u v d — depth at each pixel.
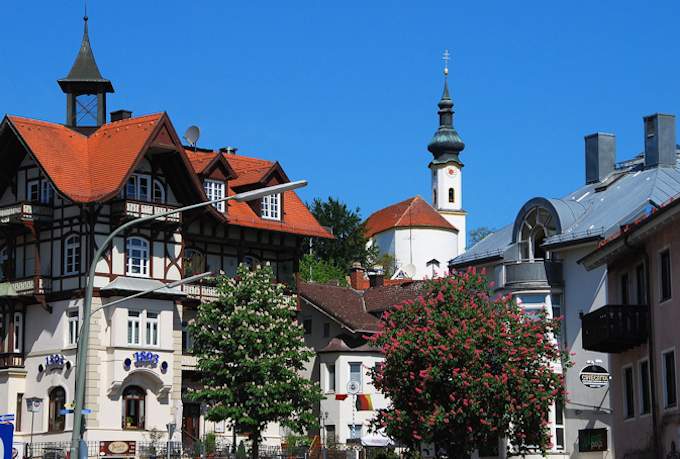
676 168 68.88
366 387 81.06
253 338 65.44
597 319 45.12
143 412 69.25
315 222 80.38
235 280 69.19
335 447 75.88
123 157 69.50
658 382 42.44
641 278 45.31
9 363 70.94
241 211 76.25
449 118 168.75
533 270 67.56
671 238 41.31
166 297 70.31
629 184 69.25
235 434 66.50
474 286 55.50
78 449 35.91
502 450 66.12
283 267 79.12
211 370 66.00
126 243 69.75
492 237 76.81
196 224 74.06
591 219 67.31
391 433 53.91
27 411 70.56
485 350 53.12
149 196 71.25
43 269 71.00
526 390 52.50
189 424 73.06
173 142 70.50
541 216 69.50
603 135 73.31
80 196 68.38
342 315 82.69
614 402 47.97
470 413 52.12
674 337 41.00
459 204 166.75
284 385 65.31
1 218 70.75
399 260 144.12
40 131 70.94
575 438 65.31
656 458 42.41
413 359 53.47
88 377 67.44
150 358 69.06
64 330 69.62
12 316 71.56
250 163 81.44
